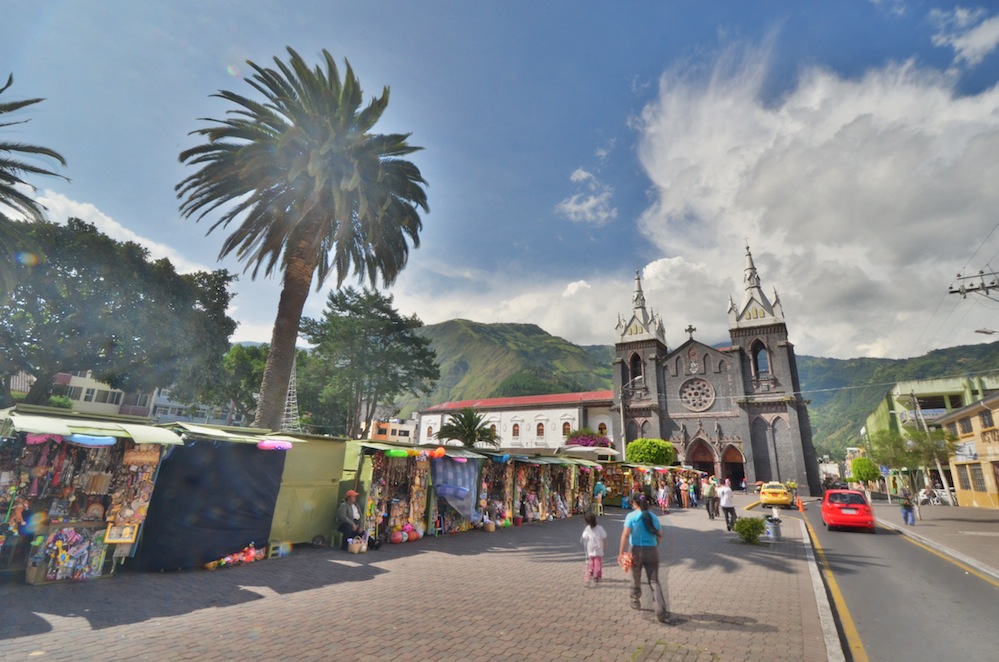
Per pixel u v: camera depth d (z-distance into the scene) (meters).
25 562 8.06
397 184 22.42
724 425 58.00
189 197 20.05
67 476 8.32
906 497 22.12
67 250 25.42
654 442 49.94
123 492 8.74
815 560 12.99
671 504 34.59
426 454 14.81
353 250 23.41
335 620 6.74
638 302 68.62
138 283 27.84
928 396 60.38
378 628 6.48
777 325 58.44
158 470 9.27
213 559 9.64
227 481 10.18
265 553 10.81
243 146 18.44
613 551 13.65
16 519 7.77
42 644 5.32
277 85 19.14
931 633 7.22
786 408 55.41
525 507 20.17
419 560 11.58
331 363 48.09
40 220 19.22
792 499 33.94
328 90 19.33
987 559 12.81
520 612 7.50
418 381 50.66
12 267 18.27
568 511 23.86
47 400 27.73
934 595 9.50
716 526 20.70
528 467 21.67
